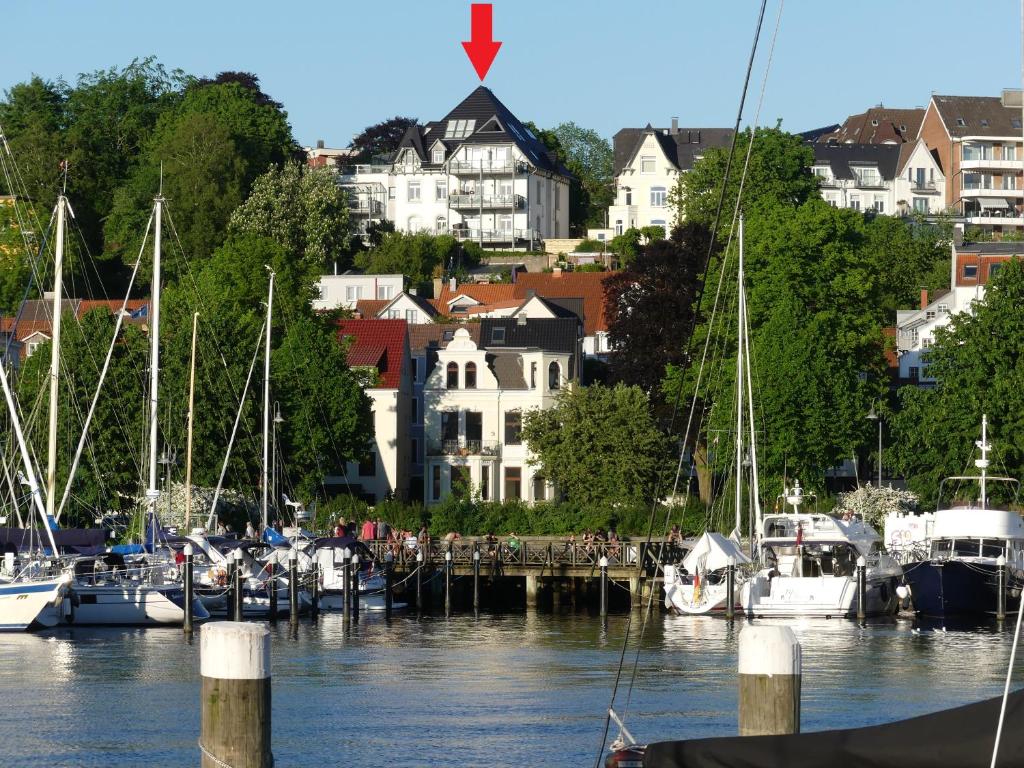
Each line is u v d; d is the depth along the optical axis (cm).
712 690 6347
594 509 13438
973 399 12594
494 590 12056
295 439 13538
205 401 12900
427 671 7094
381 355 17262
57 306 9606
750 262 14275
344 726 5400
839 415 13200
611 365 16488
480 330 17475
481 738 5134
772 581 9938
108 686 6444
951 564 9612
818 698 6059
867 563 10100
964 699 6028
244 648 2522
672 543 11512
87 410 12519
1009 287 12938
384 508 13575
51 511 9356
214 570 9625
